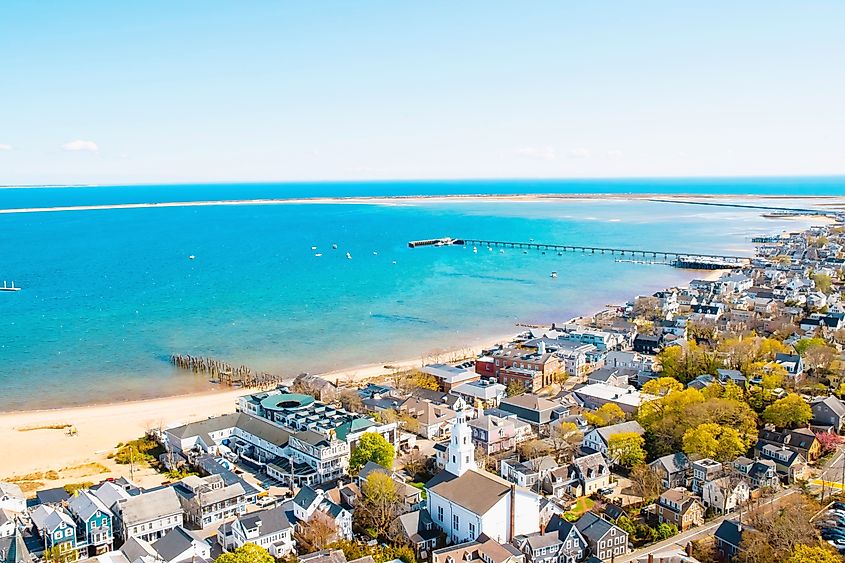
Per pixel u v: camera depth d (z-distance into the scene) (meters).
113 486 146.25
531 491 143.38
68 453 185.50
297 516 139.12
